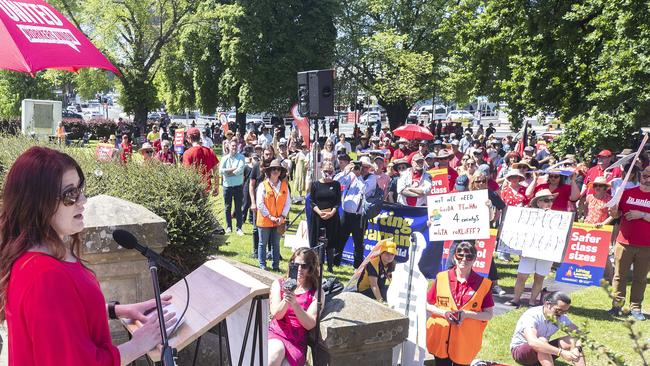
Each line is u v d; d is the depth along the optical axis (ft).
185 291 11.82
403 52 123.75
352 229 35.09
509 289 33.17
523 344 20.81
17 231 7.11
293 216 51.72
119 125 148.46
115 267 14.98
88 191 19.63
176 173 20.06
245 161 43.98
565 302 20.20
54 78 150.41
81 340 6.84
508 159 57.88
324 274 34.55
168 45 144.15
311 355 17.40
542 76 67.62
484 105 239.50
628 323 9.75
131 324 10.66
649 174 27.50
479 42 75.61
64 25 13.12
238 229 43.45
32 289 6.70
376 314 16.49
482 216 26.96
